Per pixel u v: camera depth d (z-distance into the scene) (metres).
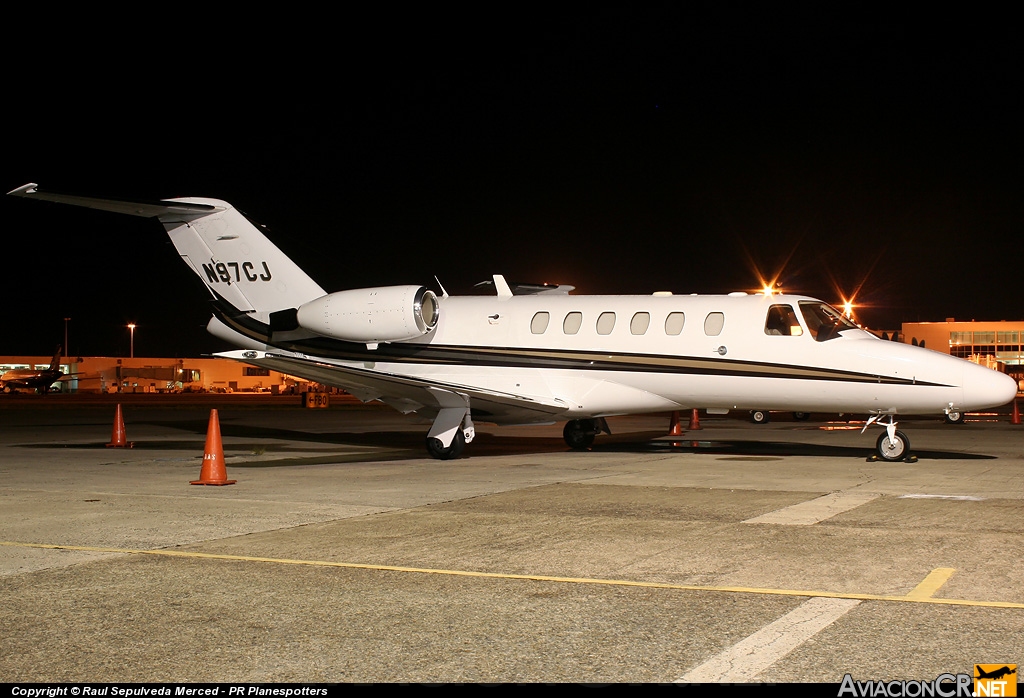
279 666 4.61
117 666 4.62
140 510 9.57
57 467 14.38
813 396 15.06
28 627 5.28
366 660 4.70
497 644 4.95
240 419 30.77
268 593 6.03
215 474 11.80
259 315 17.84
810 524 8.55
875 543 7.61
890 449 14.93
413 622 5.36
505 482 11.95
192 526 8.56
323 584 6.27
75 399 58.66
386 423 28.16
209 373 91.62
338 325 16.61
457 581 6.35
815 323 15.09
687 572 6.59
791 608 5.61
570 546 7.56
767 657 4.71
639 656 4.74
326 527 8.49
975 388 14.01
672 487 11.34
